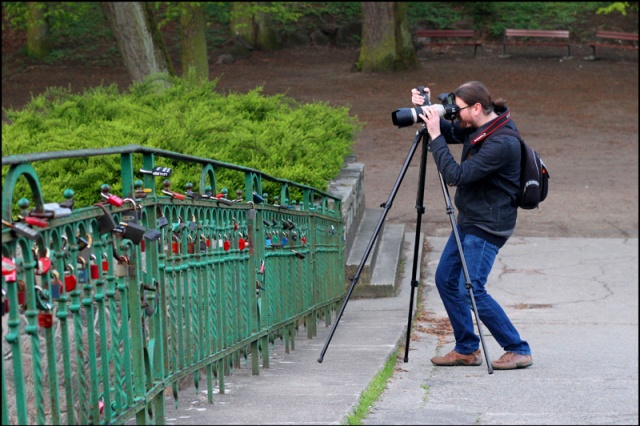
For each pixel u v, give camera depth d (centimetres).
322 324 941
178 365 459
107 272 374
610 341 845
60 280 333
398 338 769
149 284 416
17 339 304
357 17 3778
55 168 784
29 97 2784
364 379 557
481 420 448
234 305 566
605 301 1093
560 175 1923
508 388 565
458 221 657
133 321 393
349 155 1564
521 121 2458
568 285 1184
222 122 1000
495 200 637
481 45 3550
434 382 589
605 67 3253
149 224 417
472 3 3847
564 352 772
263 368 627
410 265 1277
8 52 3419
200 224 504
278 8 2833
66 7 3384
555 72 3155
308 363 644
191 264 482
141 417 398
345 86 2888
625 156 2097
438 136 616
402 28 3145
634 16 3850
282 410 449
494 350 779
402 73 3091
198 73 1992
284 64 3284
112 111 1084
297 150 1097
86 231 355
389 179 1873
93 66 3272
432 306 1050
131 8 1677
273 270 686
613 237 1474
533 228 1541
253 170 609
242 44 3391
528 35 3478
